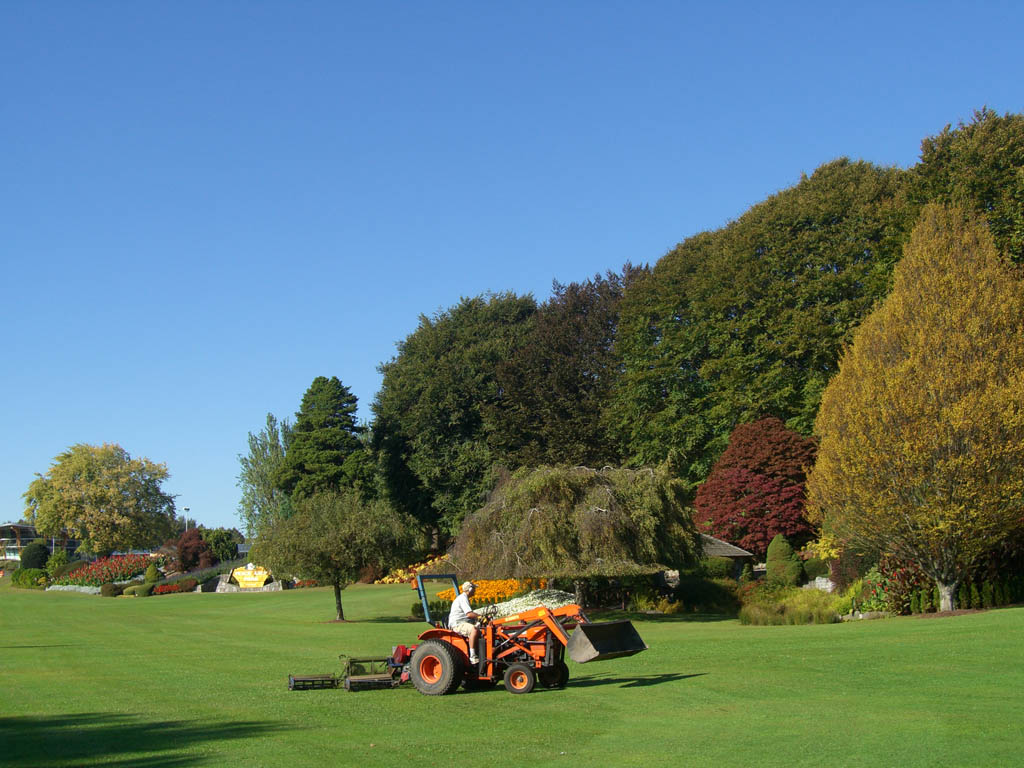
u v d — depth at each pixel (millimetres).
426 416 61156
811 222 47312
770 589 38375
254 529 78000
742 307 48625
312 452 66812
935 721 10438
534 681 14219
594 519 33062
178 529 101875
